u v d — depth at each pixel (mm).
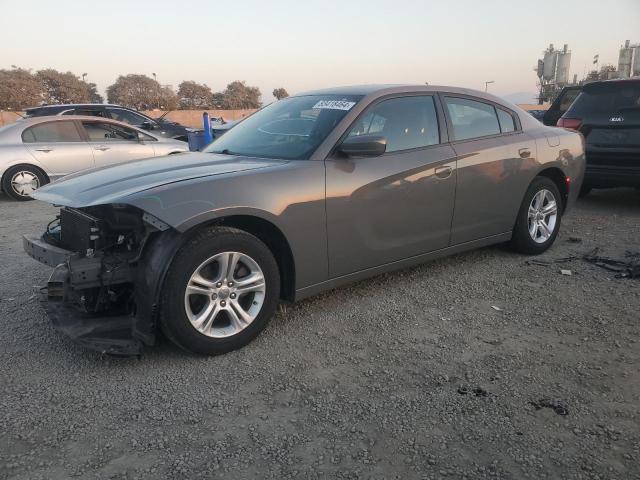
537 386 2906
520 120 5039
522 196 4910
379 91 4105
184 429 2568
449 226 4367
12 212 7840
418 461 2336
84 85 65875
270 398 2828
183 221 2961
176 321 3047
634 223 6516
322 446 2441
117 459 2359
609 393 2828
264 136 4109
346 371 3096
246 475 2258
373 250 3893
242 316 3318
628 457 2338
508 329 3619
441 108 4383
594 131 7016
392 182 3873
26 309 3973
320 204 3523
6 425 2594
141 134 9914
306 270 3564
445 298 4152
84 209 3348
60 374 3061
